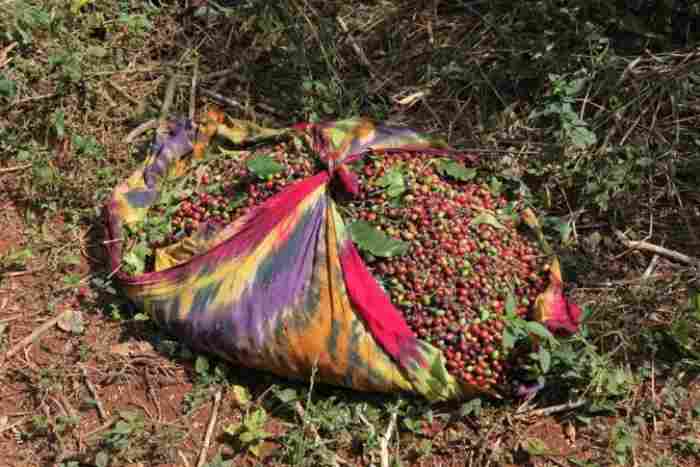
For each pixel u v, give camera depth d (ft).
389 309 7.14
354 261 7.18
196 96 8.63
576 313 7.36
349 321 7.13
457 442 7.20
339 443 7.16
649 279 7.75
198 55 8.79
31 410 7.27
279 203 7.34
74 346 7.48
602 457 7.17
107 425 7.22
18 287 7.71
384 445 7.09
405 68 8.75
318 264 7.18
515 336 7.13
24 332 7.53
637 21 8.46
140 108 8.45
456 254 7.36
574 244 7.93
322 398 7.29
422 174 7.71
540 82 8.40
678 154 8.11
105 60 8.61
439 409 7.28
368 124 7.80
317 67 8.68
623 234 7.96
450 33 8.83
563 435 7.25
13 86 8.23
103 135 8.30
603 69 8.25
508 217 7.66
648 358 7.50
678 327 7.42
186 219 7.66
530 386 7.26
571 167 8.12
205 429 7.22
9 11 8.42
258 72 8.77
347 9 9.02
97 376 7.37
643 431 7.27
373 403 7.27
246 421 7.16
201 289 7.31
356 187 7.53
